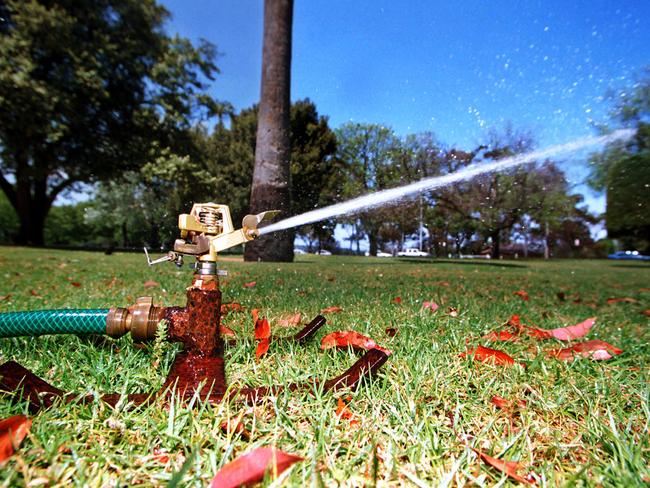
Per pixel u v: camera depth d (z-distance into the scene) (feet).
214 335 4.11
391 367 4.51
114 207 138.21
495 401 3.78
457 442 3.05
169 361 4.43
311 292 10.55
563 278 22.08
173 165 63.98
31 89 49.49
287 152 29.94
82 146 63.62
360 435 3.07
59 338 5.37
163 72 66.54
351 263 33.71
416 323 6.67
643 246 107.55
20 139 55.47
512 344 5.78
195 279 4.17
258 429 3.10
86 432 3.03
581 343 5.42
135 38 64.95
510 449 2.96
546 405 3.74
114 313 4.11
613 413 3.74
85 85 54.85
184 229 4.00
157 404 3.36
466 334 6.18
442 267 30.76
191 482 2.44
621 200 39.32
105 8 61.72
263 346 4.66
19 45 49.98
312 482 2.41
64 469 2.55
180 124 71.26
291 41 29.89
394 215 73.00
